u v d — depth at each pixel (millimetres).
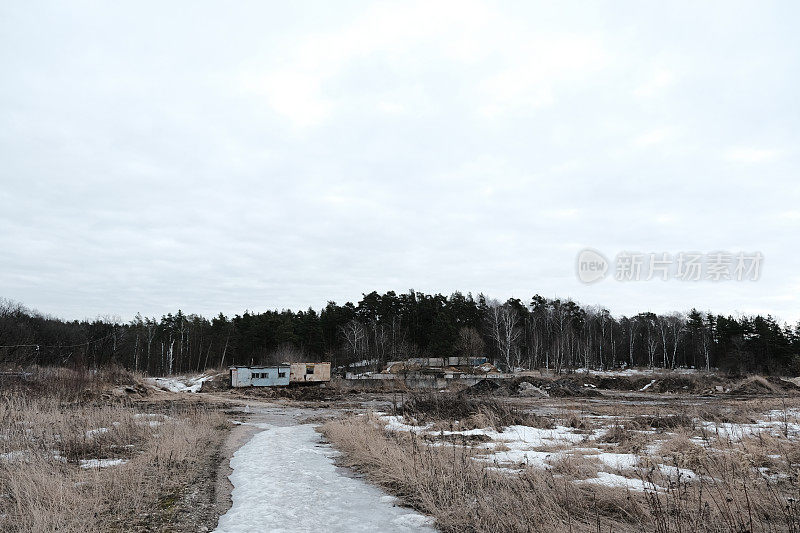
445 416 20828
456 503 7539
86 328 80875
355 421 18812
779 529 5863
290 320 91062
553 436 15461
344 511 7918
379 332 74812
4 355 37062
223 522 7508
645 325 86375
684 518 6074
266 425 22688
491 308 81125
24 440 12102
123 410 19281
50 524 6609
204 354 89000
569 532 6020
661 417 18875
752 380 46500
